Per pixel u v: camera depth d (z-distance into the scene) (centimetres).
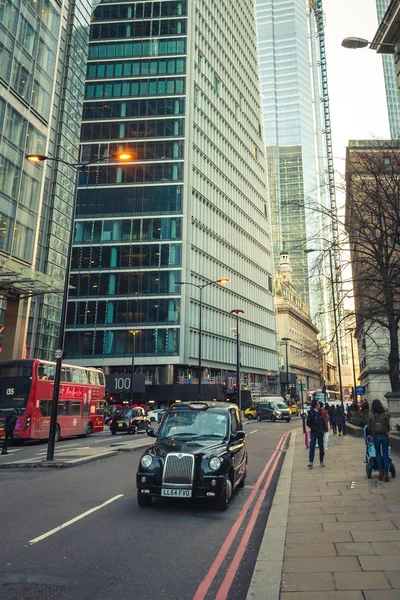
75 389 2758
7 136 3091
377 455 1055
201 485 803
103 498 942
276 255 13775
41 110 3541
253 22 10700
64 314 1677
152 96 6744
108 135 6594
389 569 480
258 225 9275
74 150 5281
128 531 696
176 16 7131
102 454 1631
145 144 6525
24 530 702
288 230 13850
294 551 554
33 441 2556
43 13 3631
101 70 6906
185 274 5978
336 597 413
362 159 1770
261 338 8638
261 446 2194
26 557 575
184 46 6969
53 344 4734
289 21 18788
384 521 684
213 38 8062
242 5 9956
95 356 5791
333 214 1903
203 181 6906
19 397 2264
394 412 2325
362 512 749
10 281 2873
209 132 7400
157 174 6384
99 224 6244
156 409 5350
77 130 5388
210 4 8094
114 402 5550
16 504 895
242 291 8006
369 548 555
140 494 830
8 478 1234
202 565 548
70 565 546
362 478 1104
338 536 613
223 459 837
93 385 3034
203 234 6694
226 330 7131
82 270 6088
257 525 739
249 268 8494
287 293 11988
